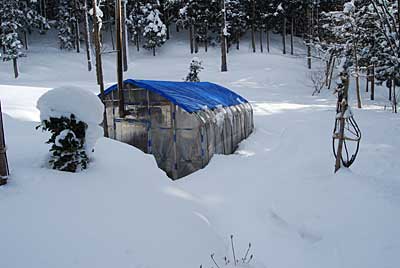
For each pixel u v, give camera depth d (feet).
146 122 29.07
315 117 40.93
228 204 18.95
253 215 17.03
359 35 54.44
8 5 73.31
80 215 11.38
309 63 78.33
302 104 52.08
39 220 10.46
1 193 11.26
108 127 30.68
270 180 21.56
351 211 14.52
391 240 11.93
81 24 102.32
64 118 14.43
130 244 10.84
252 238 14.99
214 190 21.53
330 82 65.72
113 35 103.04
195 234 13.33
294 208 16.25
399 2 46.29
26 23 88.48
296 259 12.90
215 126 29.71
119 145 20.10
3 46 74.38
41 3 101.55
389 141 25.75
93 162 16.21
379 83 59.88
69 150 14.42
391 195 15.11
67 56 87.30
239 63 82.43
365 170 19.60
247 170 25.00
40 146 17.04
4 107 34.01
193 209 15.92
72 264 9.22
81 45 96.63
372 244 12.04
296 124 38.42
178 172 28.02
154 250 11.08
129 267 9.84
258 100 54.95
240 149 33.27
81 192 12.82
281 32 99.81
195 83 38.52
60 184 12.94
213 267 11.74
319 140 29.01
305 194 17.49
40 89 48.37
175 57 88.99
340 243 12.74
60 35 91.09
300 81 70.28
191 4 87.92
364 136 27.63
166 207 14.57
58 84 61.52
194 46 95.55
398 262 10.77
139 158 19.07
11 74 73.77
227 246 14.32
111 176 15.30
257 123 41.39
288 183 19.95
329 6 84.38
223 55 75.56
